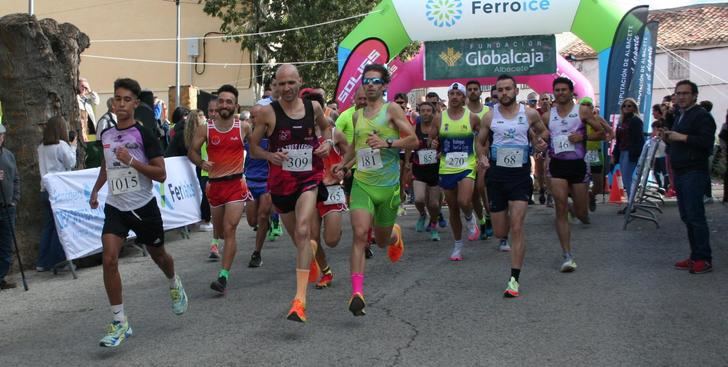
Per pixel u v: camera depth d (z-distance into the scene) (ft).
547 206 40.42
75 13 80.53
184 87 60.70
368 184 17.70
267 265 25.50
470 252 26.68
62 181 24.94
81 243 25.53
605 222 33.81
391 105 17.78
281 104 17.37
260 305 19.29
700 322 16.39
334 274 23.27
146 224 16.08
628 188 37.93
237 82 77.41
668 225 32.22
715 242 27.53
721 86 102.73
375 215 18.48
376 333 16.20
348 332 16.35
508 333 15.90
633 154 37.47
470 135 25.63
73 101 29.50
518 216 19.65
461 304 18.71
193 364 14.40
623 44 45.32
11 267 26.27
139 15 79.46
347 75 47.26
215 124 21.77
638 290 19.71
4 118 27.48
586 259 24.53
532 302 18.69
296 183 17.34
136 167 15.58
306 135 17.38
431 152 29.09
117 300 15.55
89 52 80.43
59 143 26.04
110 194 15.88
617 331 15.81
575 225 33.01
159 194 31.45
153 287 22.36
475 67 49.03
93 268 26.68
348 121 23.77
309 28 68.39
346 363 14.12
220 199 21.86
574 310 17.74
